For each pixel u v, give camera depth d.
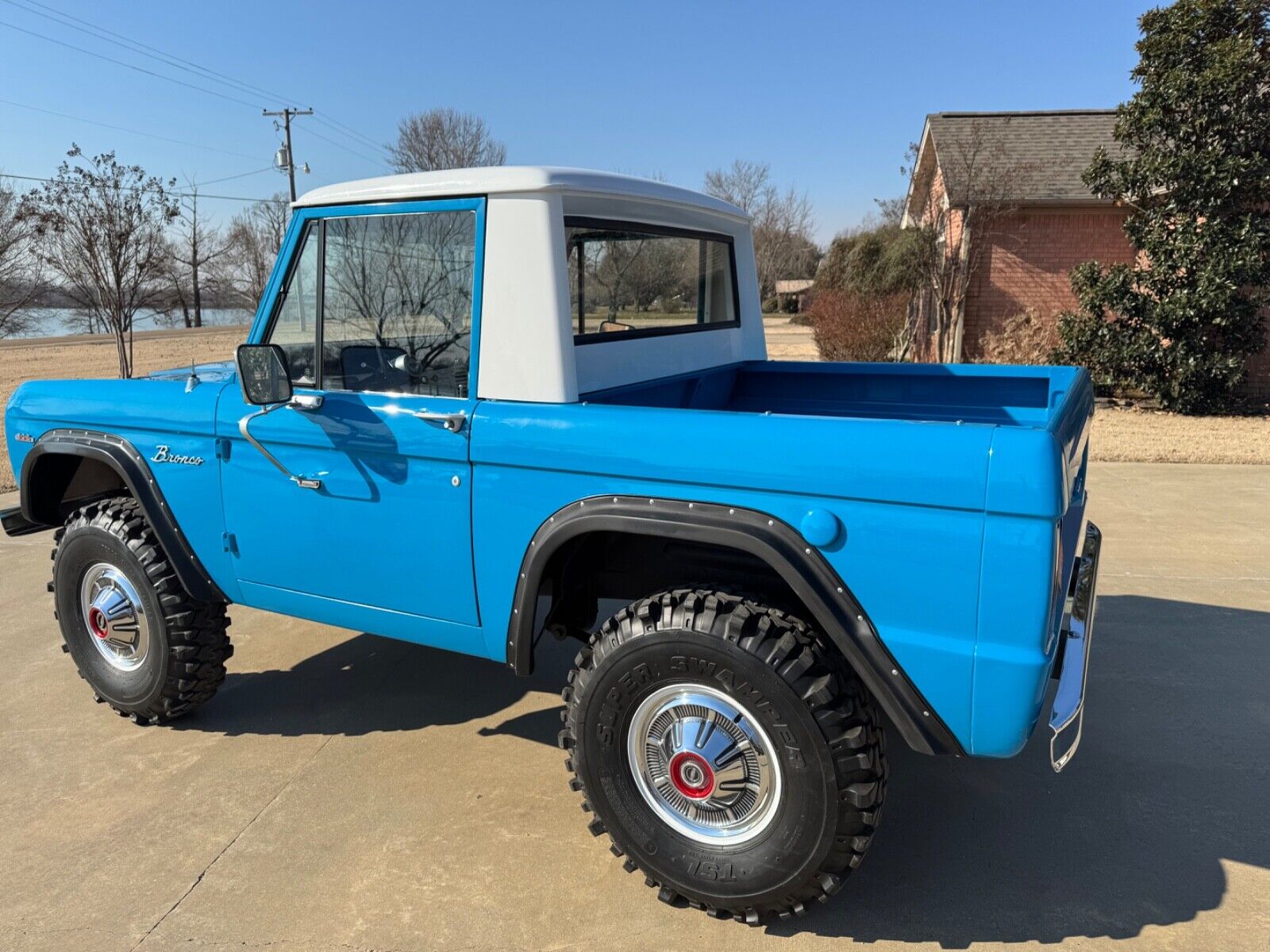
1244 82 10.09
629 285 3.19
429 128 39.16
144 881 2.74
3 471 8.45
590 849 2.89
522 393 2.66
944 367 3.79
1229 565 5.50
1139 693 3.89
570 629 3.07
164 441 3.40
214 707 3.95
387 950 2.43
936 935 2.47
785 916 2.51
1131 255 13.43
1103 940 2.43
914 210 18.56
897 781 3.30
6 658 4.51
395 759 3.47
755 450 2.29
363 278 2.91
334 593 3.12
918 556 2.14
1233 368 10.72
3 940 2.49
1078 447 2.69
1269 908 2.54
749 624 2.33
